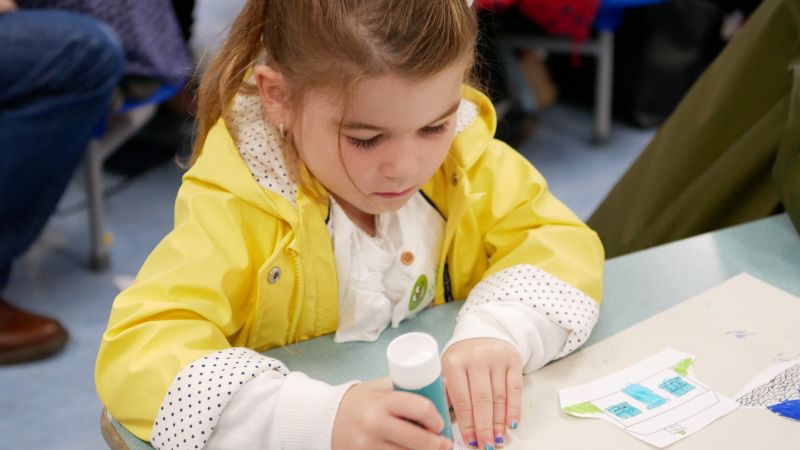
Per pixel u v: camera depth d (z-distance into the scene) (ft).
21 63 5.67
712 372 2.62
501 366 2.53
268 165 2.80
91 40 5.78
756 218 4.01
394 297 2.99
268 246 2.78
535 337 2.67
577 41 8.70
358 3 2.42
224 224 2.69
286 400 2.30
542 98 9.88
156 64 6.66
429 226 3.14
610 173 8.93
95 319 6.54
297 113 2.62
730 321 2.89
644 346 2.77
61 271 7.20
